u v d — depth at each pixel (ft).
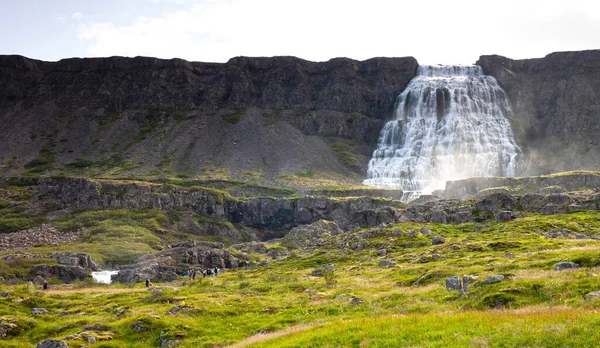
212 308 218.38
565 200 537.24
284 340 142.51
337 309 198.39
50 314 254.06
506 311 137.28
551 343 103.91
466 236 440.86
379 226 540.93
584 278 160.86
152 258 526.98
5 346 189.06
